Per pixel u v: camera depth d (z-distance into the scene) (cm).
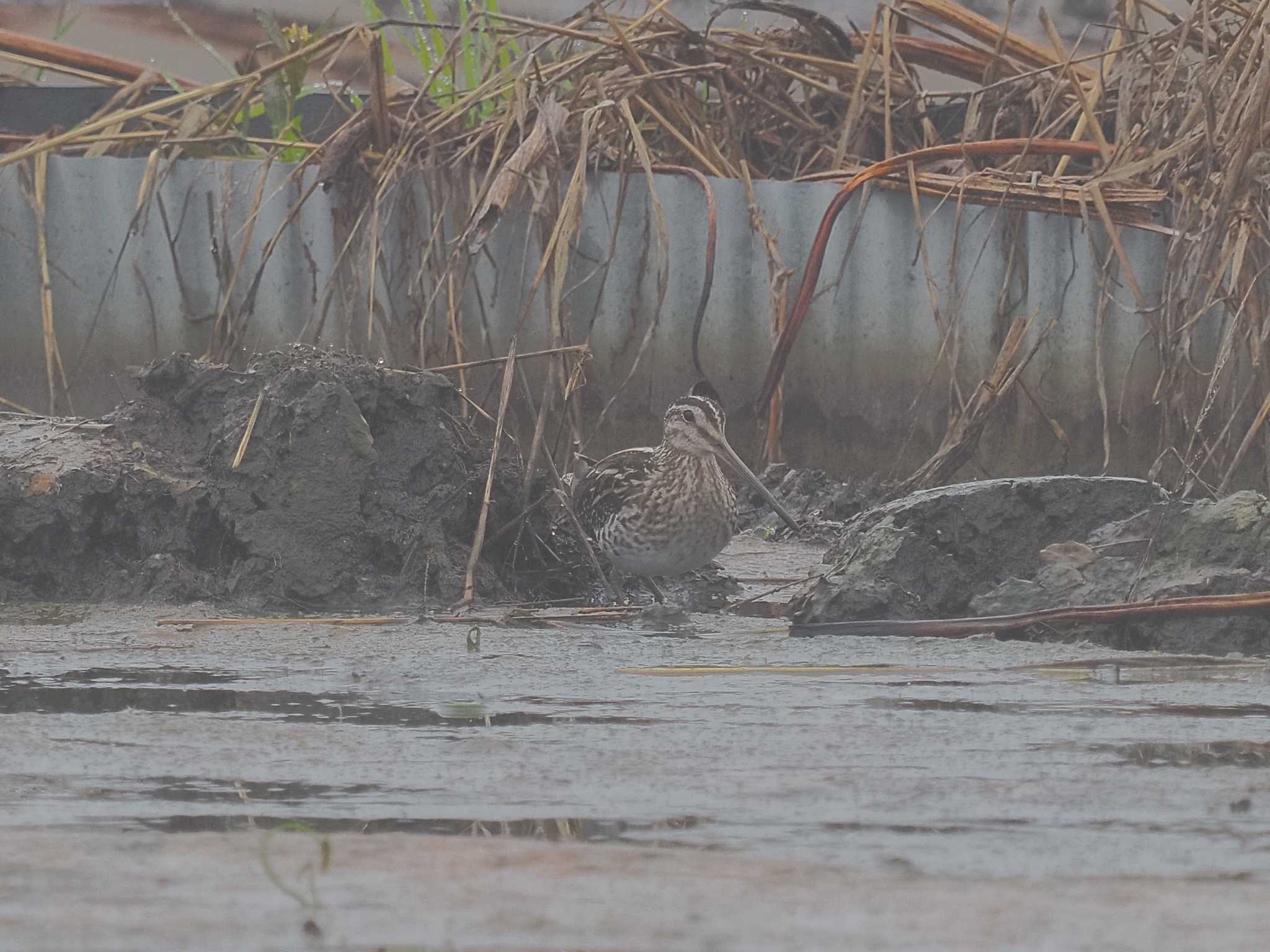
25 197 3219
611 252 2998
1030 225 3189
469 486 2452
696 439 2431
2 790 1213
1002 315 3184
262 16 3334
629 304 3197
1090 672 1756
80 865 981
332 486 2331
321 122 3484
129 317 3241
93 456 2370
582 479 2608
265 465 2330
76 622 2127
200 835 1063
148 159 3244
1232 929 848
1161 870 987
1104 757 1320
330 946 821
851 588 2086
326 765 1298
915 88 3600
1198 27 3153
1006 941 828
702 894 917
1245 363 3081
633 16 3859
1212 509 2053
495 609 2275
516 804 1169
